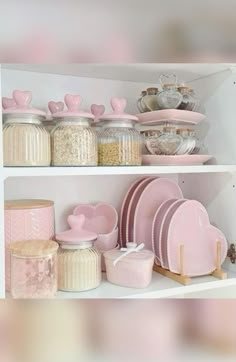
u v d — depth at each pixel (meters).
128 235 1.01
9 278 0.81
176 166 0.93
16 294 0.78
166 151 0.96
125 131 0.91
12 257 0.79
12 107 0.82
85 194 1.08
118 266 0.90
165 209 0.99
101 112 1.00
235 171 0.98
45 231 0.88
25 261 0.78
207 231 1.00
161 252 0.96
